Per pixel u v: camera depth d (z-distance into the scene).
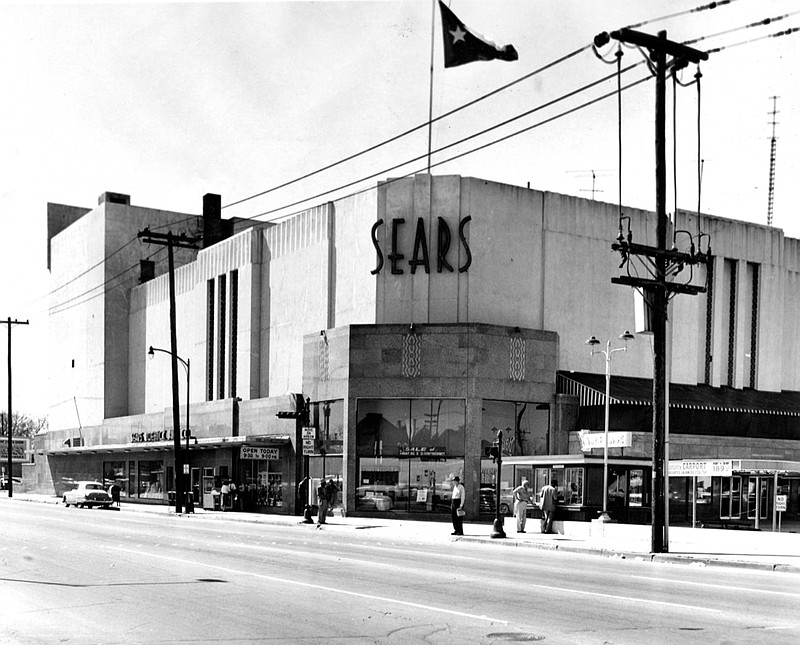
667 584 17.14
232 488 53.12
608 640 10.72
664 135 26.06
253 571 18.23
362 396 43.66
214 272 61.28
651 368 49.22
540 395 43.94
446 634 11.04
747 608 13.74
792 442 47.56
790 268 53.44
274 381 54.00
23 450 130.25
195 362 63.09
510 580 17.12
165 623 11.77
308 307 51.06
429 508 42.44
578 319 47.44
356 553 23.45
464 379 42.41
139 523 38.00
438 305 44.59
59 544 25.02
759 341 51.72
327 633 11.08
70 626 11.52
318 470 46.59
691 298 49.62
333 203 49.62
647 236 49.66
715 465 34.22
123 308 75.94
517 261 45.91
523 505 33.34
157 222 77.94
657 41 25.08
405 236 45.34
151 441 63.75
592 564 21.94
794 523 38.91
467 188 44.97
